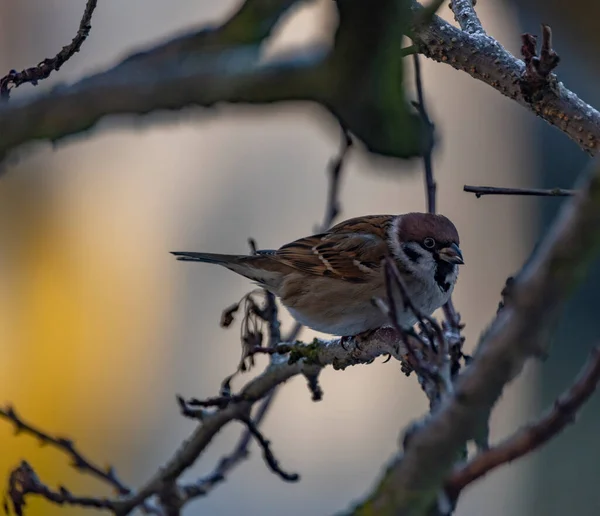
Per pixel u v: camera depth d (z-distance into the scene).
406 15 4.59
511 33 12.09
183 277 15.26
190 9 15.26
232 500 13.55
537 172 13.84
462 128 14.75
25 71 5.18
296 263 8.48
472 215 14.48
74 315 14.89
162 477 7.46
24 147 4.75
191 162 15.55
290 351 6.64
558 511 11.15
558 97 5.84
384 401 14.12
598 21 6.60
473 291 14.27
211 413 7.16
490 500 11.66
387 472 3.42
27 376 14.59
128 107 4.60
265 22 5.33
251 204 15.36
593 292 11.50
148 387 14.66
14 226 14.85
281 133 15.44
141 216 15.38
